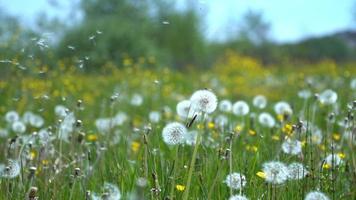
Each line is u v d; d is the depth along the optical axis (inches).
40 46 72.6
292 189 50.8
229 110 82.7
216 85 179.2
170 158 60.8
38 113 105.0
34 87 124.6
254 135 76.1
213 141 66.4
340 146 66.4
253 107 115.3
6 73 125.6
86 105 116.6
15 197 52.4
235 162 55.1
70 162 61.1
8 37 139.4
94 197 47.6
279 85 186.7
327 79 188.2
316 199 44.4
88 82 164.2
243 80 212.2
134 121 99.6
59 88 128.2
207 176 53.9
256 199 49.7
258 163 58.4
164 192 48.8
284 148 59.5
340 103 100.3
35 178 56.1
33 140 70.0
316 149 59.3
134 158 65.9
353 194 49.8
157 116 87.1
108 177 56.6
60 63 141.3
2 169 54.2
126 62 189.2
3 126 103.2
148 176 54.6
